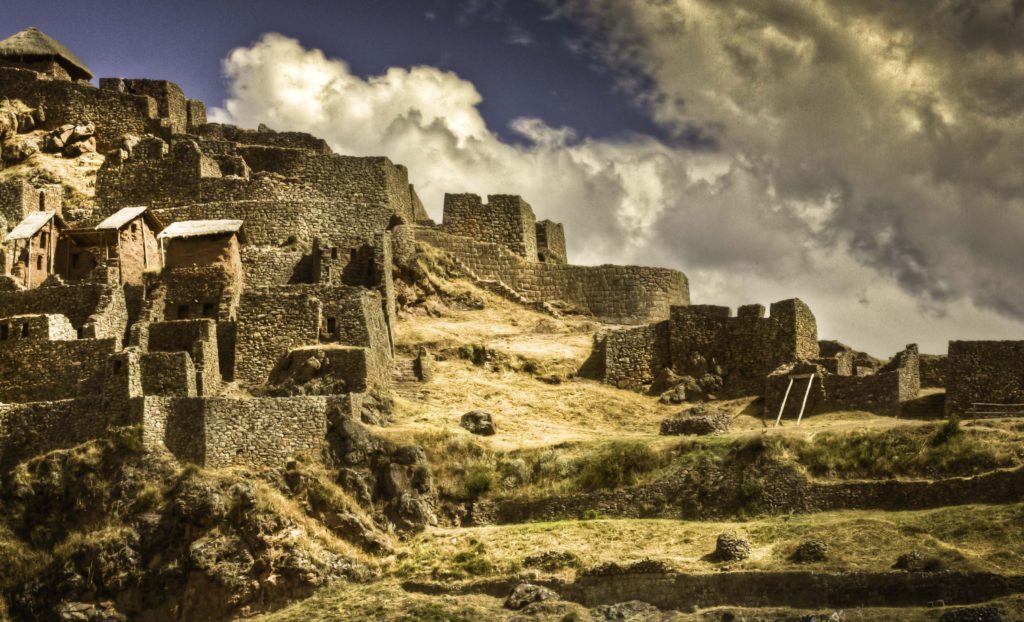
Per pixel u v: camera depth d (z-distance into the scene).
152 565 76.94
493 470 84.12
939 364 99.12
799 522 77.00
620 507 81.56
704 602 71.38
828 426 86.25
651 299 114.94
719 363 101.06
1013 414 87.62
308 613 74.81
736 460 81.81
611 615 71.19
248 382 90.88
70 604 75.94
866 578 69.62
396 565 77.81
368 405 86.88
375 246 101.75
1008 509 73.75
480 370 100.19
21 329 87.44
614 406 97.25
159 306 94.19
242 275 99.31
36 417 81.94
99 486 79.06
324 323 92.81
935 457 78.94
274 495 79.25
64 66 129.62
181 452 80.44
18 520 78.62
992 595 67.69
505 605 73.88
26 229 96.12
